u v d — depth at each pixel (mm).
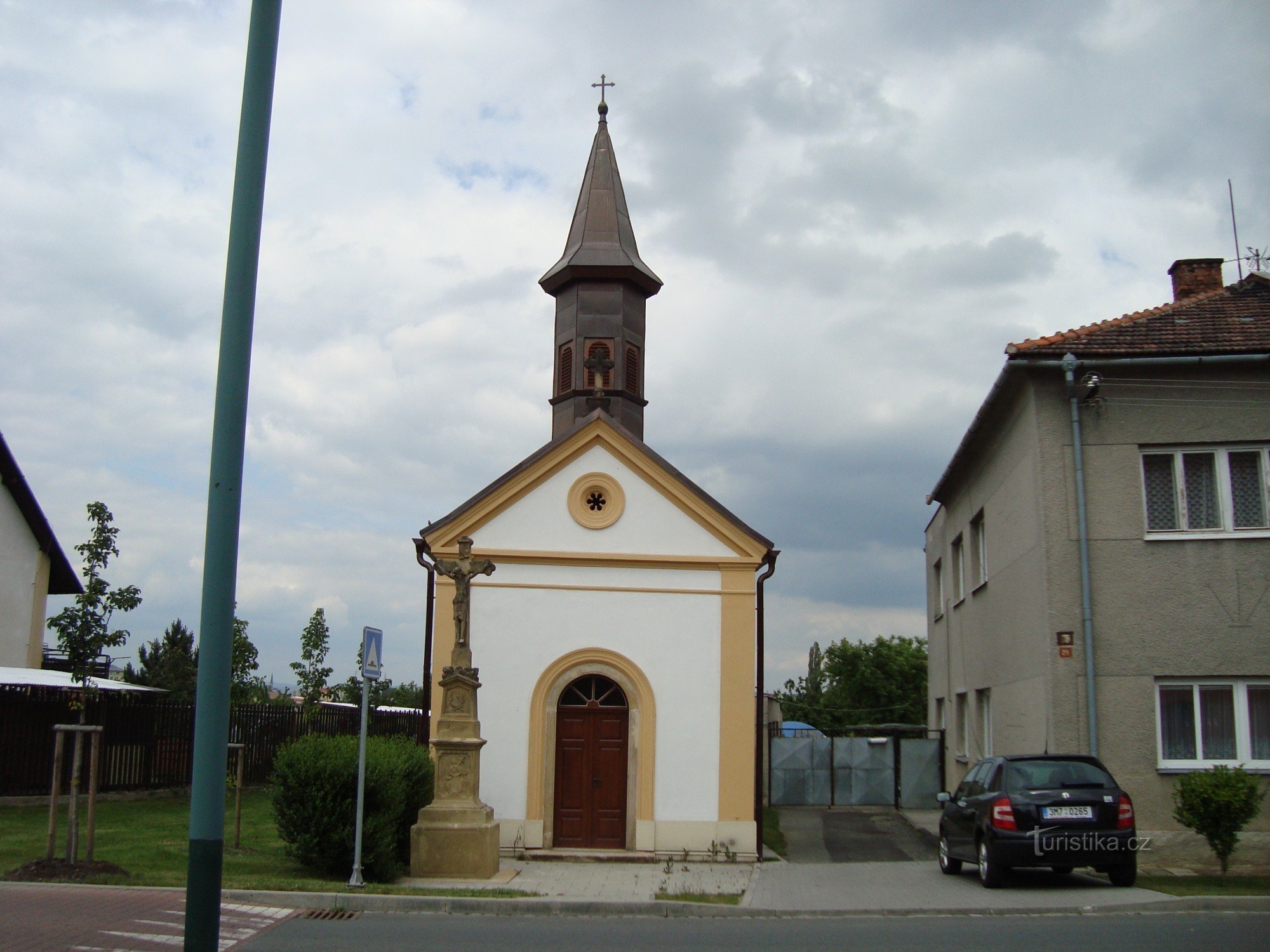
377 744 15992
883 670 68875
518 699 18500
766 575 19125
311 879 14234
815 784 30922
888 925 11625
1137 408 16766
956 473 24031
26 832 17484
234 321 5461
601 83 24297
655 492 19141
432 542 18969
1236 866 15586
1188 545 16453
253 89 5547
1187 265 20812
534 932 11109
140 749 24016
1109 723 16172
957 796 15875
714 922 12000
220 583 5375
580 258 21922
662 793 18219
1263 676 16094
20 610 29234
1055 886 14039
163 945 9609
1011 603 18922
